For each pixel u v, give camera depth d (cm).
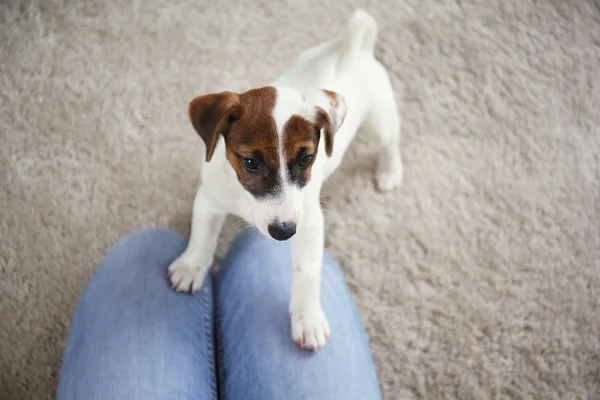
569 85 105
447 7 108
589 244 97
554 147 101
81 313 75
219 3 105
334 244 93
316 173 72
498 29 108
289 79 77
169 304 76
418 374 88
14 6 102
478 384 88
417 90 103
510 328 91
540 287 94
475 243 95
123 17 103
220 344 78
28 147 95
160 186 94
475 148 100
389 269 93
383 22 106
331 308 78
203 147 96
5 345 85
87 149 95
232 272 81
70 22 102
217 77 100
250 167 65
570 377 89
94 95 98
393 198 96
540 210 98
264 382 72
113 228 91
